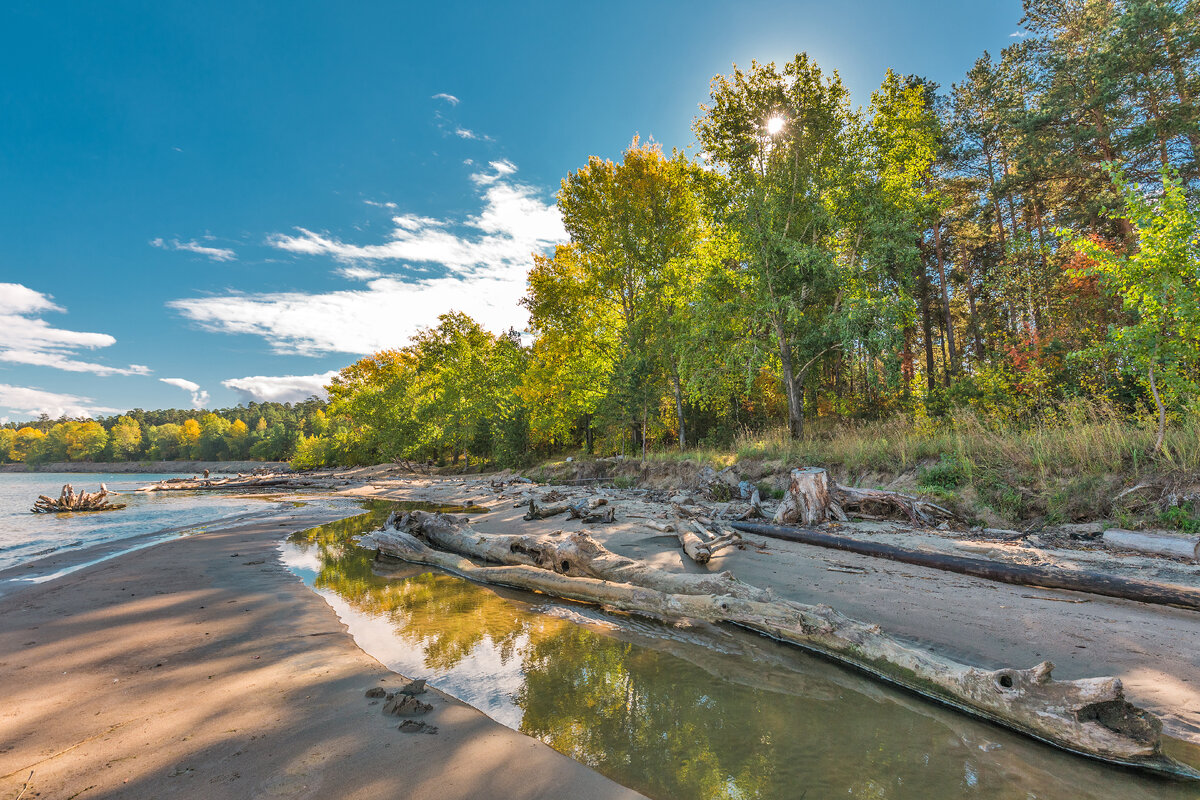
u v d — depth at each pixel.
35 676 4.13
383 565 9.09
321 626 5.52
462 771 2.84
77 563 9.03
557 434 32.09
